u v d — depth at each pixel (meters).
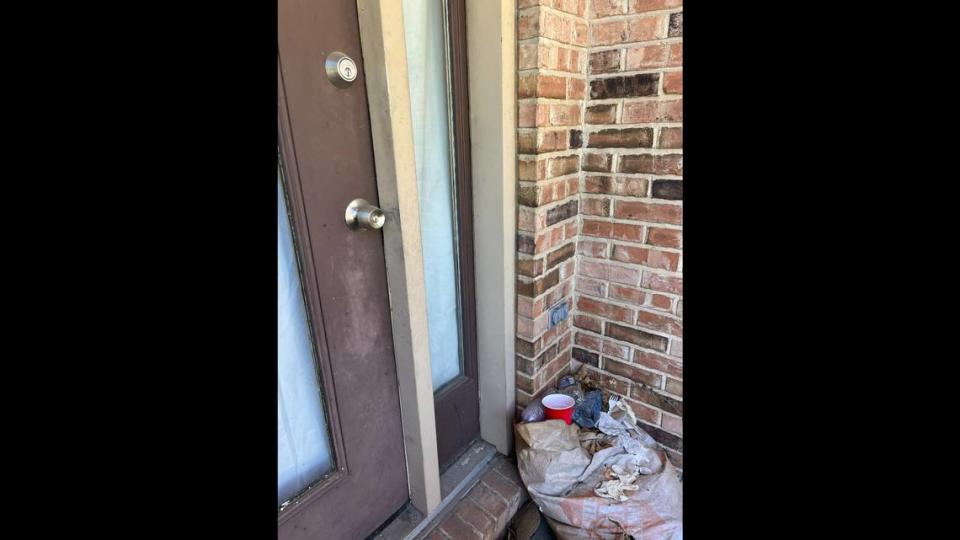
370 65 0.85
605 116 1.24
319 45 0.79
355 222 0.91
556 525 1.19
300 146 0.79
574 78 1.21
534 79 1.11
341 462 1.01
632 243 1.30
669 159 1.17
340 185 0.87
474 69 1.14
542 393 1.43
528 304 1.31
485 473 1.36
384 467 1.12
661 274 1.27
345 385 0.98
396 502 1.17
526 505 1.33
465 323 1.35
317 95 0.80
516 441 1.33
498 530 1.23
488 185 1.21
